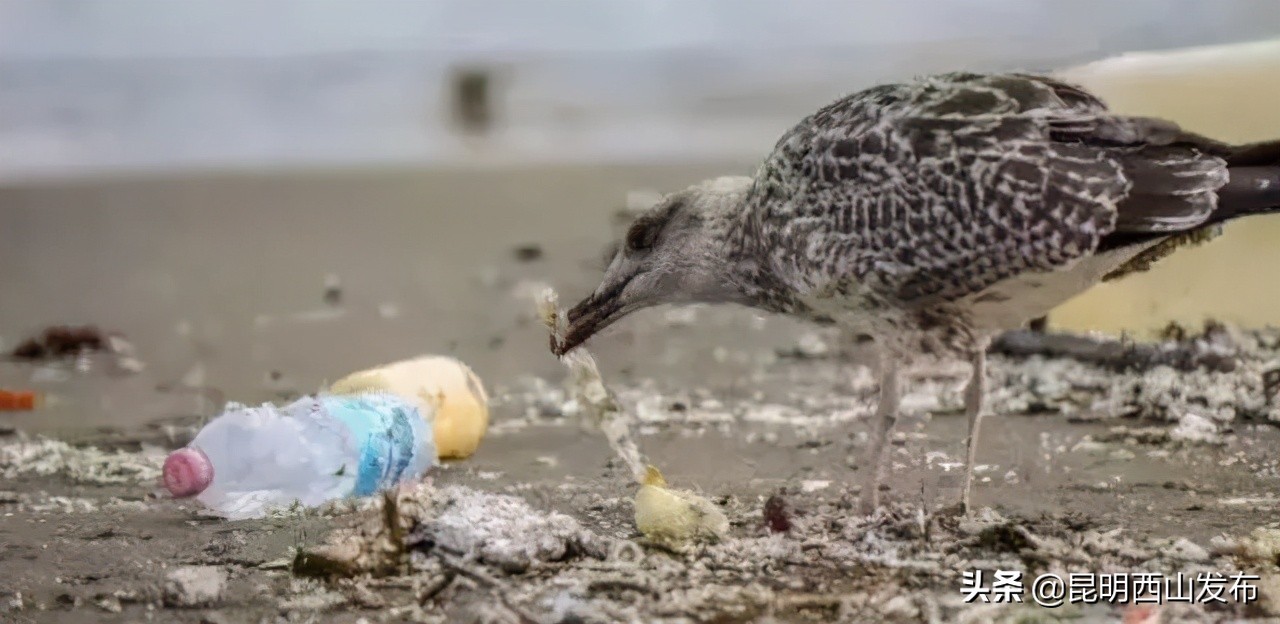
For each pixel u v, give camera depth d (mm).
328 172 23859
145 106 26906
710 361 13711
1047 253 7688
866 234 8062
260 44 29594
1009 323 8453
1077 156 7688
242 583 7895
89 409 12312
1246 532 8539
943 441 10789
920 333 8398
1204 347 12047
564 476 10047
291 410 9391
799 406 12047
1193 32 18328
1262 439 10633
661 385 12852
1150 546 8289
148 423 11797
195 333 15234
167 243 19672
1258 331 12453
